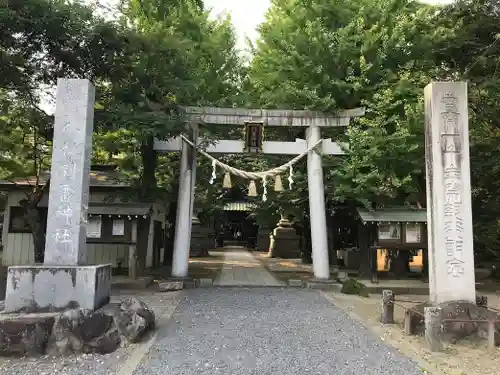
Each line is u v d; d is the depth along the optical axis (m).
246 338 7.66
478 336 7.71
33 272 7.47
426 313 7.41
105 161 22.91
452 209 8.53
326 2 17.58
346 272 18.39
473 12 13.19
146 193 16.23
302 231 26.73
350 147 14.75
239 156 21.83
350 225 21.00
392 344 7.55
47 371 5.94
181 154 15.32
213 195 26.50
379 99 14.90
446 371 6.14
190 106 15.16
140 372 5.88
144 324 7.48
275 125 15.38
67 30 11.73
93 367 6.11
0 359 6.46
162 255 21.66
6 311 7.32
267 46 19.47
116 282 13.95
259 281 16.19
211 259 27.44
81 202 8.11
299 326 8.73
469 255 8.45
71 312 6.89
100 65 12.91
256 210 26.41
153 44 13.20
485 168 13.99
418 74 14.72
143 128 12.90
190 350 6.89
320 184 15.23
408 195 16.70
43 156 17.16
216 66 19.42
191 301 11.54
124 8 15.67
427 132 9.02
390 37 15.76
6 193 19.14
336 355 6.80
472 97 13.48
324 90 16.31
